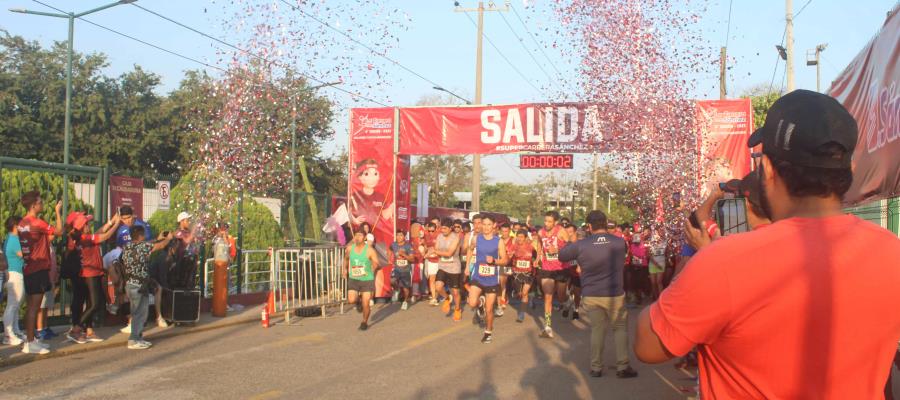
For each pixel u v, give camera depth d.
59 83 35.88
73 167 11.44
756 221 3.30
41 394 7.44
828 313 1.69
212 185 14.76
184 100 37.78
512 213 72.25
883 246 1.75
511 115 17.25
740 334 1.74
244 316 13.88
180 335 11.84
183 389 7.81
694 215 3.87
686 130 15.05
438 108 17.94
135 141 36.88
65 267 10.31
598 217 9.05
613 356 10.38
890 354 1.76
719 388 1.85
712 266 1.76
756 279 1.71
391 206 18.38
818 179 1.79
